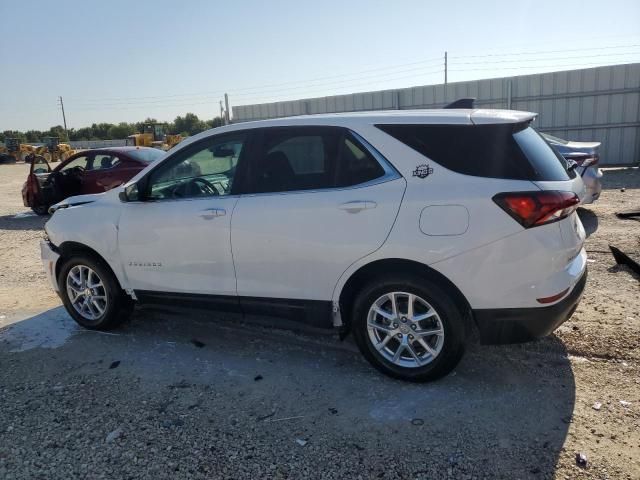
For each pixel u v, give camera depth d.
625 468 2.71
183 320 5.01
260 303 3.97
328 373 3.86
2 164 46.31
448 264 3.29
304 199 3.68
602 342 4.08
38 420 3.36
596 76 16.72
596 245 6.80
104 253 4.56
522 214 3.15
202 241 4.07
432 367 3.51
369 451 2.94
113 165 11.23
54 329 4.95
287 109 23.36
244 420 3.29
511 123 3.34
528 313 3.24
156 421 3.31
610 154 17.08
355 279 3.66
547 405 3.30
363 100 21.16
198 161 4.20
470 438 3.00
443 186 3.32
